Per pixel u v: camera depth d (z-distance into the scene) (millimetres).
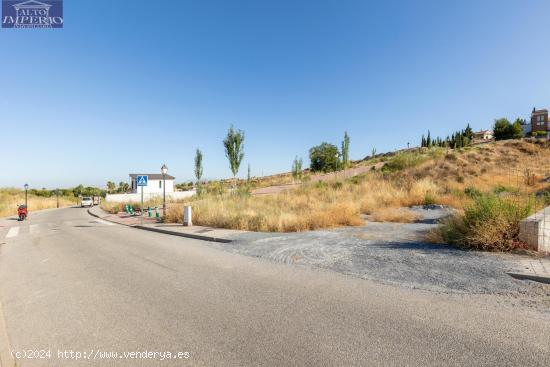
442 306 3664
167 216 14758
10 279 5480
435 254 5961
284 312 3645
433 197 15148
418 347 2754
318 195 19562
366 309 3652
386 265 5434
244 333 3139
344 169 39188
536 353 2602
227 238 8875
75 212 29641
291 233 9383
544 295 3893
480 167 26391
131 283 5020
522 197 8141
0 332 3330
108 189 76000
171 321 3496
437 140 66188
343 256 6230
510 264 5039
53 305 4113
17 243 10055
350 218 10789
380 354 2652
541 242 5707
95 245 9047
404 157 31234
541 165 26859
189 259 6703
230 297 4219
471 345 2766
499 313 3430
